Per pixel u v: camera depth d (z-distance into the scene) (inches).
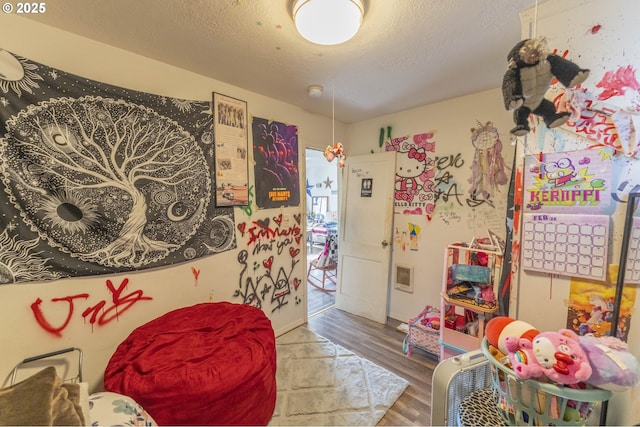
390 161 109.8
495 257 73.9
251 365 50.1
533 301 44.2
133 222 62.0
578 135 39.3
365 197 117.6
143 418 39.4
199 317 64.4
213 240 77.5
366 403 66.1
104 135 57.4
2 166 46.5
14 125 47.3
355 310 119.3
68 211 53.3
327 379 74.8
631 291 35.6
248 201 86.5
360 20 44.4
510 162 81.7
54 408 30.7
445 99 93.6
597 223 38.1
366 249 116.7
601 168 37.7
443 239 97.4
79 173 54.4
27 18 48.9
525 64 32.6
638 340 35.2
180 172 69.8
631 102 35.4
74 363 55.8
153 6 46.3
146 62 63.9
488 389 42.3
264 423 52.1
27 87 48.6
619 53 36.1
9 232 47.6
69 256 53.7
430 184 99.9
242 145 83.8
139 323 64.6
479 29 53.1
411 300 107.3
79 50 54.9
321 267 147.0
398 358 85.6
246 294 87.6
